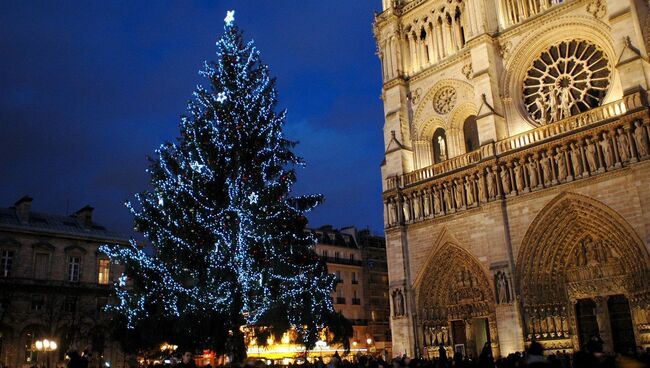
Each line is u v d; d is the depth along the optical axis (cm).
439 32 6181
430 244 5538
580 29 5041
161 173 4278
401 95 6228
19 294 6644
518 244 4816
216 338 3894
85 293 7138
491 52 5512
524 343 4612
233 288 3888
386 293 10438
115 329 4181
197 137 4191
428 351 5425
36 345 6097
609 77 4819
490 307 5053
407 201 5844
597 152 4475
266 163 4303
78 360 2523
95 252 7381
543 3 5400
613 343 4409
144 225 4216
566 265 4728
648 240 4041
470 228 5219
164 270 4012
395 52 6384
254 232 4025
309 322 4281
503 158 5031
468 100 5716
